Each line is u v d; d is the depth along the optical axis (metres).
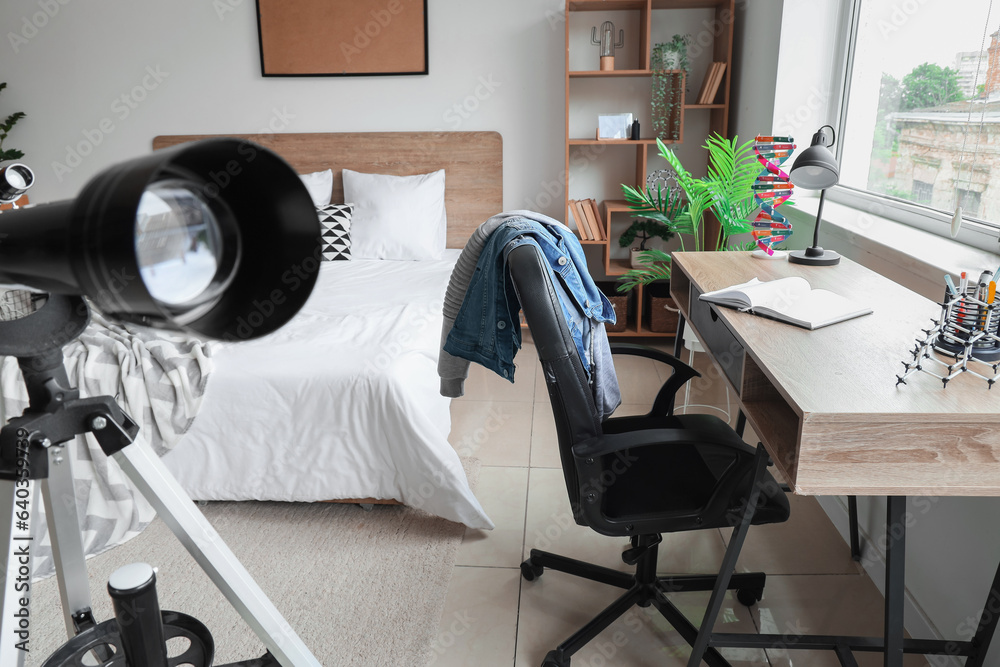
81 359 2.11
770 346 1.37
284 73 3.93
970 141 1.96
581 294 1.50
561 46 3.78
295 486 2.18
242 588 0.86
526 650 1.67
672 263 2.31
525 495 2.35
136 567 0.71
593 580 1.90
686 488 1.50
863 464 1.09
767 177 2.12
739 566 1.95
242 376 2.12
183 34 3.94
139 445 0.79
